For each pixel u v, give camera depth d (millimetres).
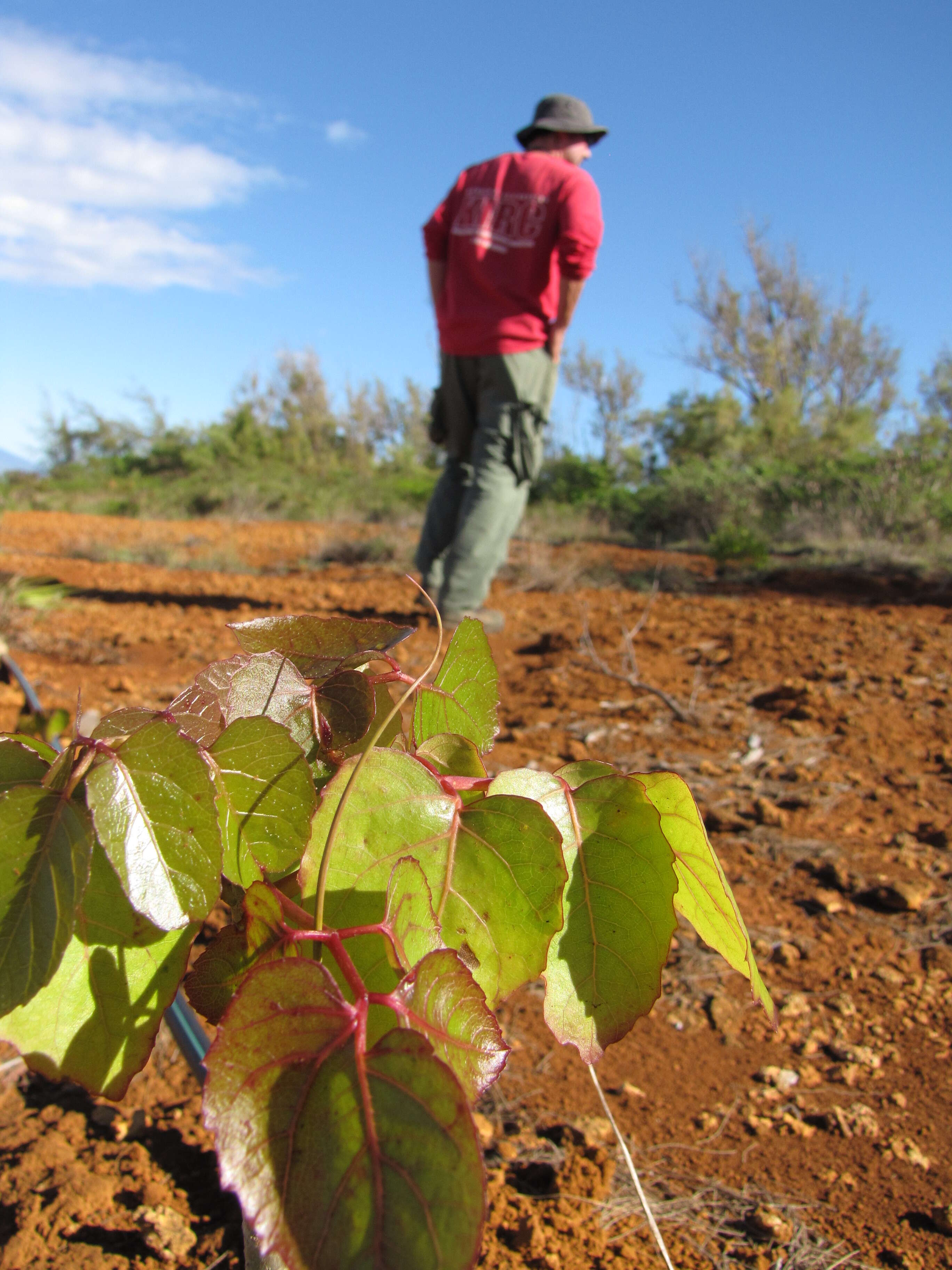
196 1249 1266
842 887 2332
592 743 3324
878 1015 1852
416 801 579
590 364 27578
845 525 10312
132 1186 1383
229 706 657
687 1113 1582
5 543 11047
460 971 492
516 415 4531
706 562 9406
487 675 767
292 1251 402
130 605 6305
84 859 483
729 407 24406
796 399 22953
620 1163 1449
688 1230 1317
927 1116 1563
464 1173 401
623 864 631
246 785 571
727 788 2943
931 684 3977
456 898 578
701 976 1993
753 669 4309
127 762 504
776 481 12906
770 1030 1816
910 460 11672
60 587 5465
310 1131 423
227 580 7922
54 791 504
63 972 529
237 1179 408
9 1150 1468
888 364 28609
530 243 4363
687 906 718
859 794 2893
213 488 19578
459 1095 414
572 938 632
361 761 548
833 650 4625
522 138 4785
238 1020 433
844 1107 1586
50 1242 1273
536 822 569
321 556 9969
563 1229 1306
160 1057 1705
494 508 4625
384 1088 427
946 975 1977
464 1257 389
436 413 5023
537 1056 1742
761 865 2455
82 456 30812
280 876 578
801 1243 1292
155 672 4320
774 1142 1508
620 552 10438
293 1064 435
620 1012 630
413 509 15375
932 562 8438
